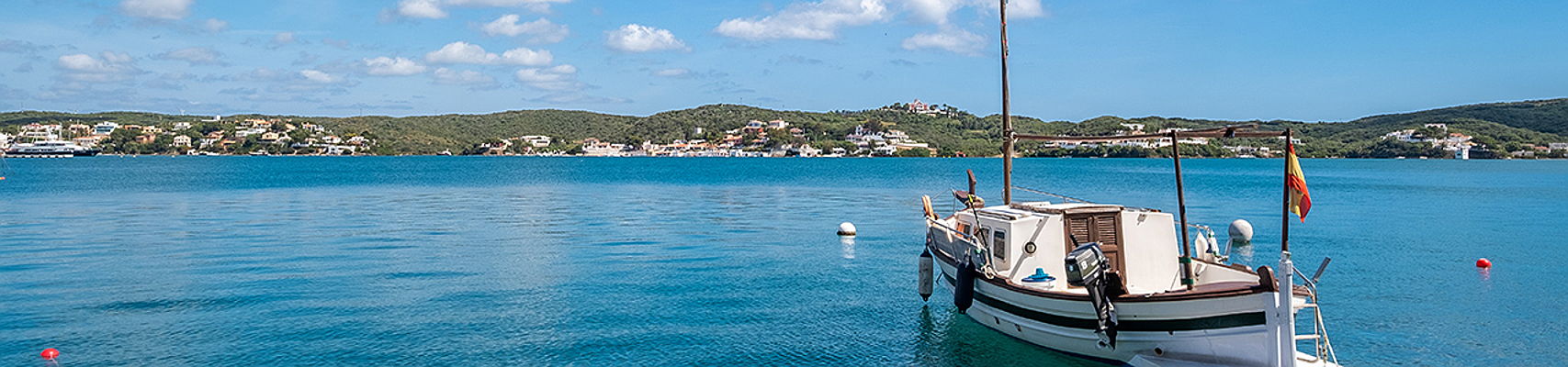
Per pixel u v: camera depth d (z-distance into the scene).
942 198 70.88
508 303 24.28
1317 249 35.78
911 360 19.02
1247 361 15.28
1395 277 28.19
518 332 21.05
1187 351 15.98
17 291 25.53
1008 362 18.69
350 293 25.53
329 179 104.25
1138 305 16.23
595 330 21.30
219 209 55.97
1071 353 17.98
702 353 19.45
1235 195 74.25
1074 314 17.39
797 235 41.22
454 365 18.39
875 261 32.34
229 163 182.75
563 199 68.00
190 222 46.75
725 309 23.62
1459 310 23.16
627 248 36.09
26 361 18.41
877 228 44.97
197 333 20.67
